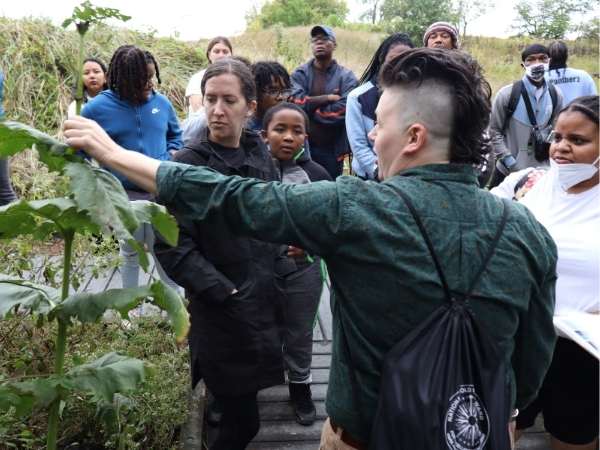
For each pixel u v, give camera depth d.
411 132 1.54
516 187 3.07
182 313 1.63
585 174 2.54
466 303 1.48
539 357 1.69
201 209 1.54
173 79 9.49
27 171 6.14
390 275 1.47
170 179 1.53
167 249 2.43
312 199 1.48
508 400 1.49
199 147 2.56
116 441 2.62
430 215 1.49
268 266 2.54
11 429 2.46
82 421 2.70
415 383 1.41
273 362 2.54
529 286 1.57
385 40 4.60
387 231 1.46
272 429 3.35
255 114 3.96
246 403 2.53
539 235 1.61
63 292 1.68
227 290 2.40
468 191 1.54
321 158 5.45
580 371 2.55
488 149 1.63
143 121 4.36
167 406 2.82
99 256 3.35
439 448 1.39
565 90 5.69
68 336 2.93
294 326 3.29
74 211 1.52
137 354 3.11
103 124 4.28
